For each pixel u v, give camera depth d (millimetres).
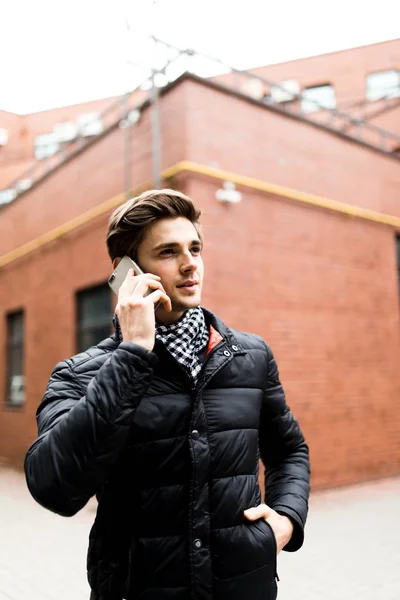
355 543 4703
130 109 7039
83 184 8281
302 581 3857
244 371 1433
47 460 1124
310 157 7379
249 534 1290
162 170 6480
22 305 9945
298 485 1502
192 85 6293
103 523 1286
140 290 1223
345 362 7332
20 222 10172
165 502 1237
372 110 14625
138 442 1247
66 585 3885
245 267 6449
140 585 1223
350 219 7785
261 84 15734
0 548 4820
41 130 22406
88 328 8211
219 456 1299
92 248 8000
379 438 7547
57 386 1331
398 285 8391
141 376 1156
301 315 6926
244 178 6523
